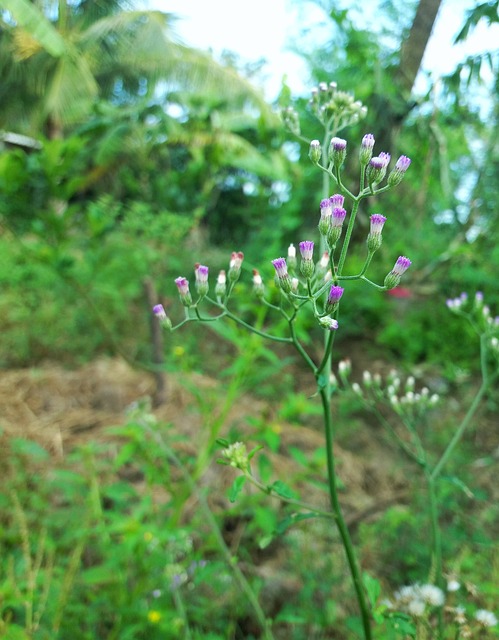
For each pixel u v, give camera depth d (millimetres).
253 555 254
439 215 583
